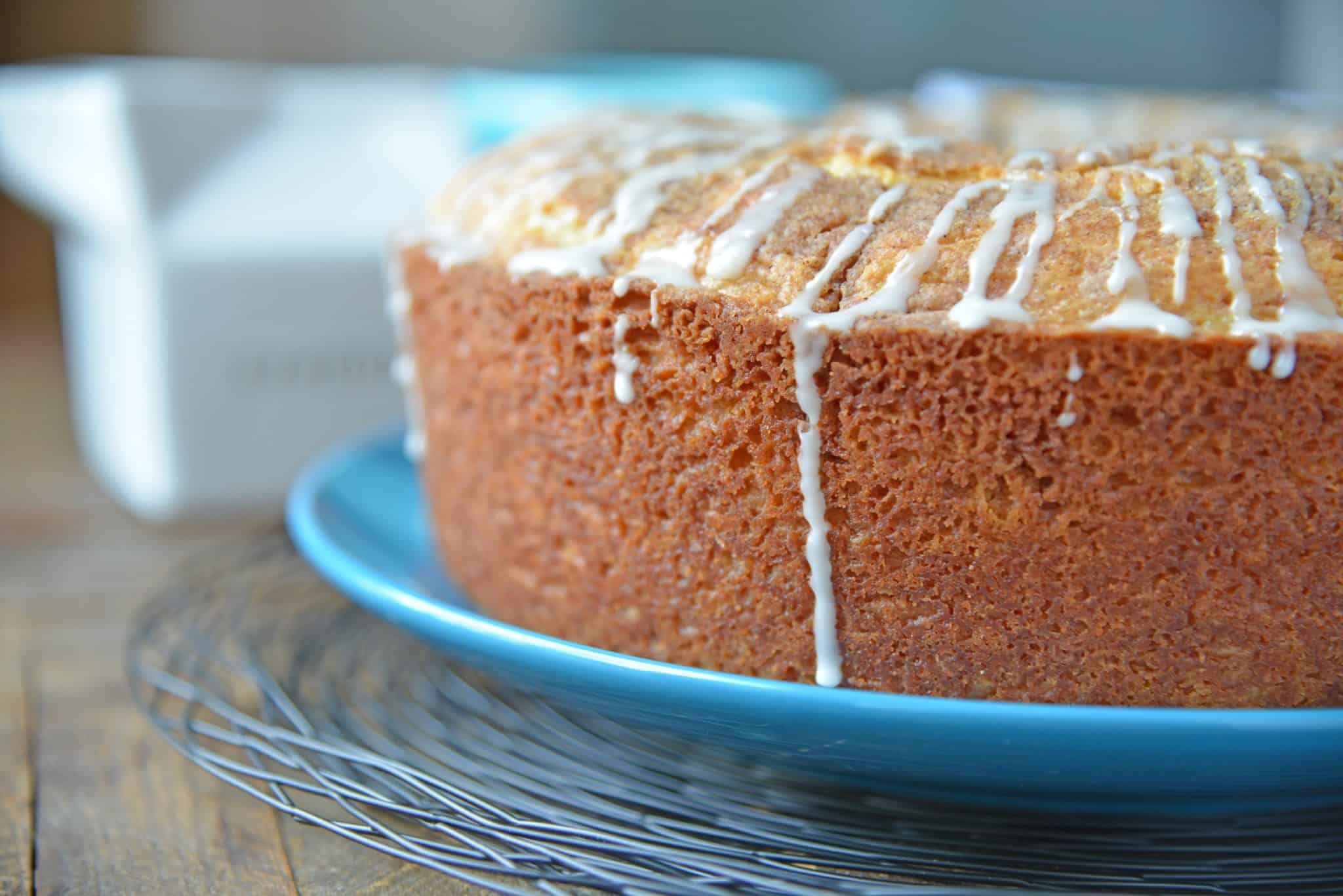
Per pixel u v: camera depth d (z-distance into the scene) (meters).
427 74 0.73
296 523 0.57
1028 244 0.47
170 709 0.54
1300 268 0.46
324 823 0.46
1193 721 0.44
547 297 0.50
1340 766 0.44
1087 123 0.61
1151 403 0.46
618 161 0.52
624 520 0.50
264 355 0.68
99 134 0.65
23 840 0.48
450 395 0.54
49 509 0.72
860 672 0.49
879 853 0.47
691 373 0.48
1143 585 0.47
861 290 0.47
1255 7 1.13
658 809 0.48
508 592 0.54
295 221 0.67
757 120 0.57
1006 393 0.46
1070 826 0.48
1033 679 0.48
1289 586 0.47
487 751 0.51
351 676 0.55
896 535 0.48
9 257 1.22
